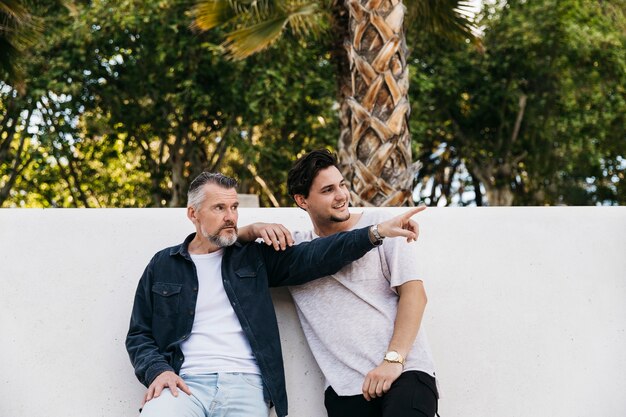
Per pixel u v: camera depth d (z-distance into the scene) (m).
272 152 14.27
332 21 6.82
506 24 14.35
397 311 2.91
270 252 3.10
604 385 3.37
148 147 15.20
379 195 5.48
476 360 3.35
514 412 3.33
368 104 5.54
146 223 3.38
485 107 15.45
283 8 7.28
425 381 2.76
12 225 3.32
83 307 3.28
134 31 13.32
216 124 14.88
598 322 3.42
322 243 2.94
